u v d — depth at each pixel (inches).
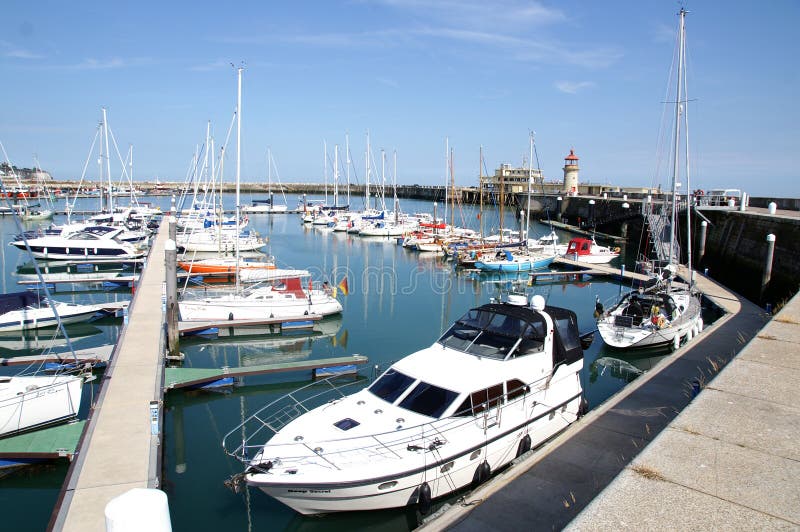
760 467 156.1
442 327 948.0
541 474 341.1
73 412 508.7
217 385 638.5
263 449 382.0
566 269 1606.8
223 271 1352.1
